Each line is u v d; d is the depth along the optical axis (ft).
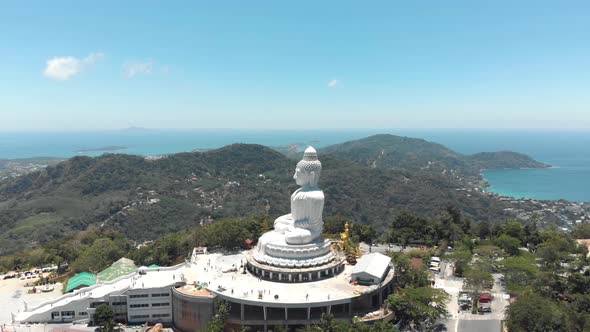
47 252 505.25
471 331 308.81
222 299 313.12
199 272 368.89
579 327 287.48
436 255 481.46
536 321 285.64
